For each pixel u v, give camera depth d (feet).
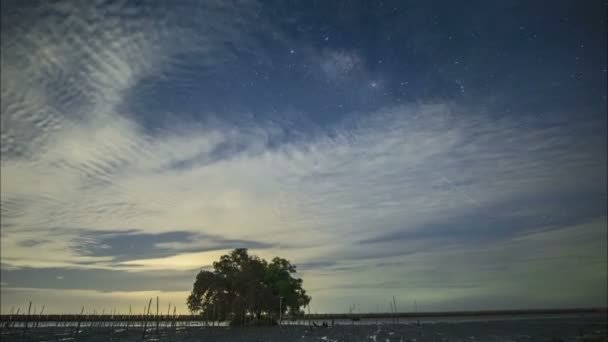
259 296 265.34
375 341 198.29
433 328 323.57
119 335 240.94
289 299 291.58
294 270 308.19
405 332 270.87
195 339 200.95
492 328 315.58
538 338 215.92
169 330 290.56
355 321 536.01
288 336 218.79
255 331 255.50
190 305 271.49
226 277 274.98
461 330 293.43
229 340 193.47
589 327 309.22
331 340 197.47
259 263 292.61
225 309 261.85
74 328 320.50
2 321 318.24
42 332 270.87
